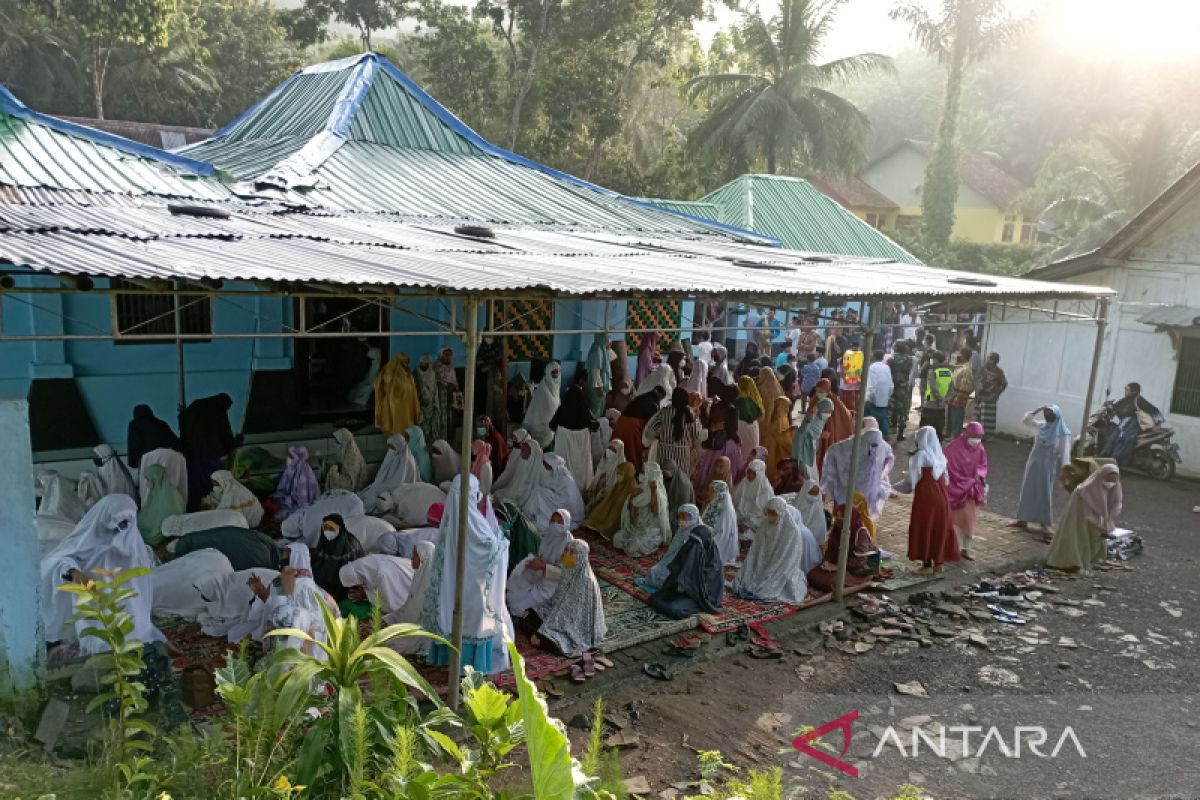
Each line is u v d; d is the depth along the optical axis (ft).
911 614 27.40
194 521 25.96
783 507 27.45
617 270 25.21
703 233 47.32
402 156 42.63
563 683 21.89
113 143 33.42
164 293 17.74
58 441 31.81
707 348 53.67
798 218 72.64
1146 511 40.11
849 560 29.14
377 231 29.73
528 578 24.66
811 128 97.25
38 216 24.16
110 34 89.71
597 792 10.67
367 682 15.62
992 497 41.42
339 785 11.39
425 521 30.25
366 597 22.86
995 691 22.84
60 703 17.95
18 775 12.80
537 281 20.13
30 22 105.19
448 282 18.54
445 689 20.56
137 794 11.82
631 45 107.14
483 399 41.14
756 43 98.48
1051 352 51.44
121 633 13.50
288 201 33.68
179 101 119.65
